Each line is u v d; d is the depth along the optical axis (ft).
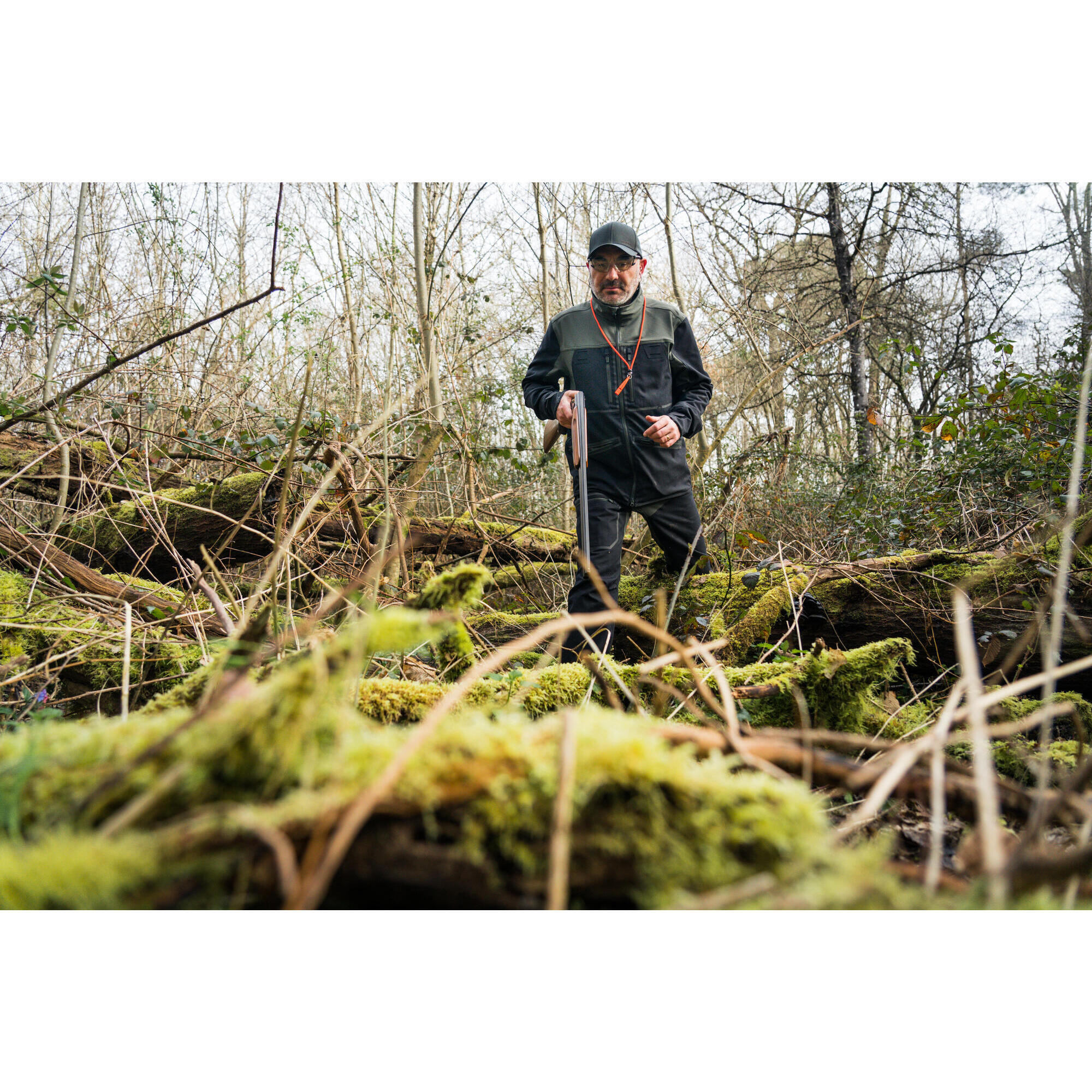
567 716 1.91
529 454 24.17
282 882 1.63
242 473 13.69
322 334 23.07
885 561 10.59
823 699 7.06
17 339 17.24
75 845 1.62
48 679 7.06
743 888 1.80
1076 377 16.14
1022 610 9.14
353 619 6.46
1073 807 2.35
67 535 12.96
